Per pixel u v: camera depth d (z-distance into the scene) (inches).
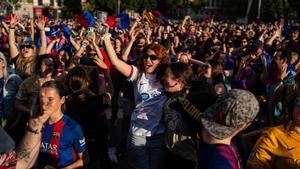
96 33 260.1
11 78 198.5
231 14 2388.0
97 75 190.1
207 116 88.3
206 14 2849.4
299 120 108.4
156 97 145.9
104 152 179.3
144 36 360.8
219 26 896.3
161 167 147.4
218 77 223.8
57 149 129.8
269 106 192.7
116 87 251.6
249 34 587.2
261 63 274.8
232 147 89.7
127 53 256.4
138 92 148.9
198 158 90.0
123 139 238.8
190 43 495.8
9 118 193.2
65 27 377.7
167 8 2385.6
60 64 281.0
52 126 130.4
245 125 86.0
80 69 167.3
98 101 168.4
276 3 2005.4
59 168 131.0
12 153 83.8
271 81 237.6
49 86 124.6
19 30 516.7
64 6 2445.9
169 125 126.6
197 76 219.9
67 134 130.3
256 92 275.4
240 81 285.9
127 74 150.5
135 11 2177.7
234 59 338.0
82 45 251.0
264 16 2033.7
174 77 135.6
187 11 2746.1
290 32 579.2
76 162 133.3
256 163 112.3
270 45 392.5
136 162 149.9
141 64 151.3
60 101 128.1
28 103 181.0
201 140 90.9
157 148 146.8
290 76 219.5
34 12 2571.4
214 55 334.0
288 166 109.3
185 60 249.3
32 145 91.4
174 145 124.5
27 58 234.4
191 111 100.5
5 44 448.5
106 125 179.5
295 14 2034.9
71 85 163.2
